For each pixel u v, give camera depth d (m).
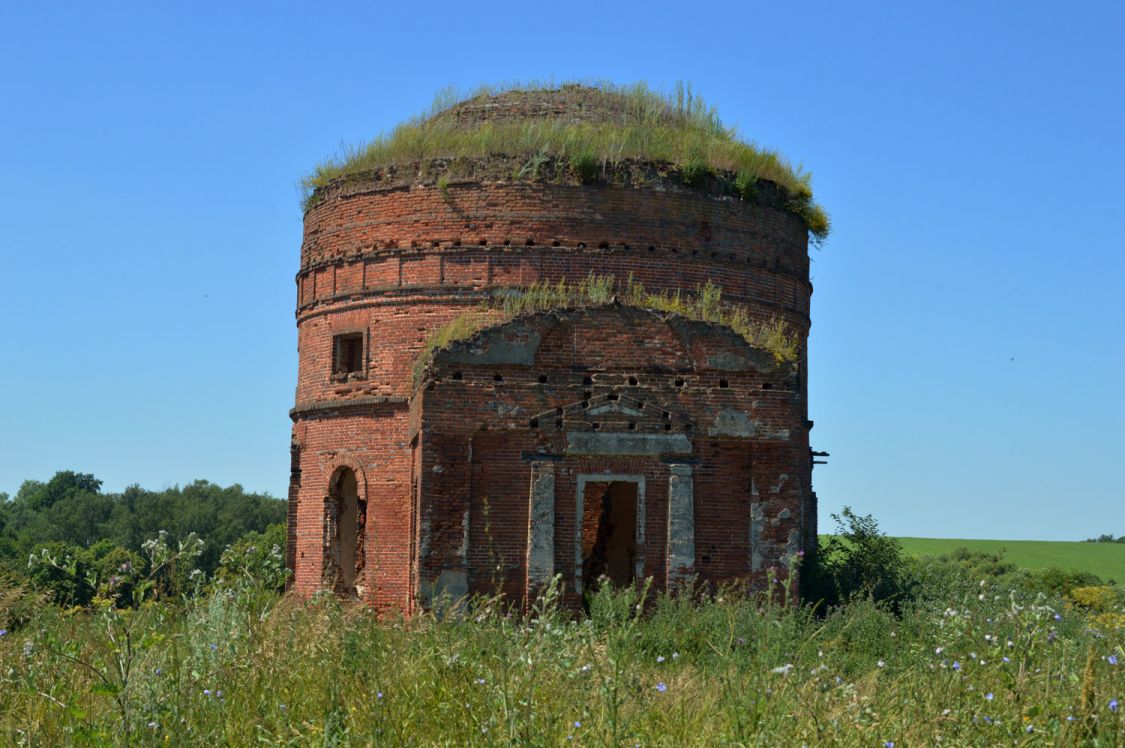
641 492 24.14
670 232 30.52
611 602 12.29
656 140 31.36
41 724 11.23
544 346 24.33
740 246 31.23
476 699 11.52
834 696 10.84
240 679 12.24
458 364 24.00
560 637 12.52
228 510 101.56
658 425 24.30
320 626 14.19
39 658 12.97
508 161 30.50
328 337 32.22
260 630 13.32
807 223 33.44
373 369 31.00
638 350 24.52
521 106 34.22
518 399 24.05
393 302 30.86
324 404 31.81
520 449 23.98
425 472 23.64
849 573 26.67
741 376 24.66
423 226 30.83
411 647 13.57
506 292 30.00
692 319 24.75
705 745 10.70
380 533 30.23
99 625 13.21
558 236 30.17
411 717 11.29
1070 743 9.62
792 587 24.05
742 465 24.55
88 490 116.06
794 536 24.25
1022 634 11.83
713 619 20.33
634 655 15.60
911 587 26.30
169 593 13.63
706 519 24.25
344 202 32.22
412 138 32.22
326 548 31.47
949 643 12.39
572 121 32.62
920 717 10.32
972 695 10.82
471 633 13.64
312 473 32.28
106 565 15.62
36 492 117.25
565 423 24.08
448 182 30.59
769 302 31.69
